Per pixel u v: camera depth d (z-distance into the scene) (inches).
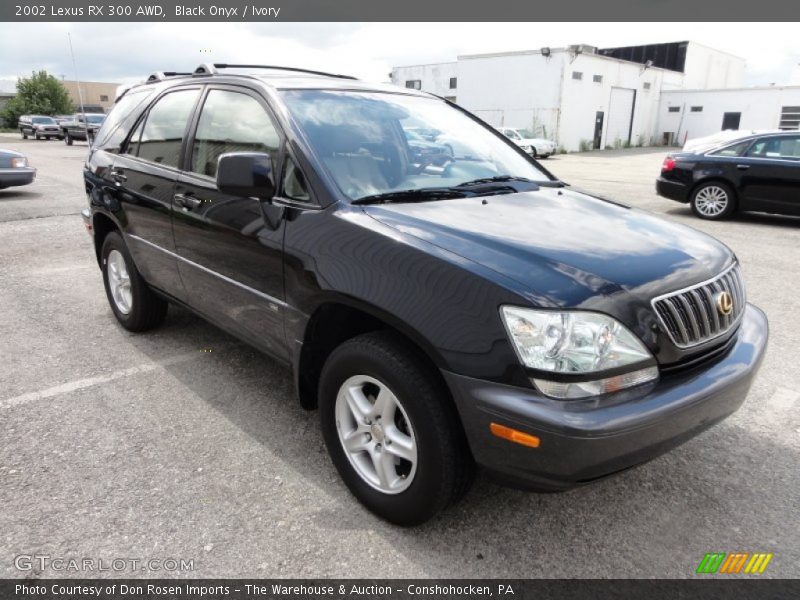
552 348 77.5
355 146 116.3
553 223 103.3
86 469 112.0
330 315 105.1
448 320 82.8
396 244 91.7
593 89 1384.1
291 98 121.1
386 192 110.9
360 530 97.6
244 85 128.8
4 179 452.4
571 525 99.7
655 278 87.6
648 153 1343.5
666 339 84.7
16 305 205.9
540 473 78.5
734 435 127.6
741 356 96.3
